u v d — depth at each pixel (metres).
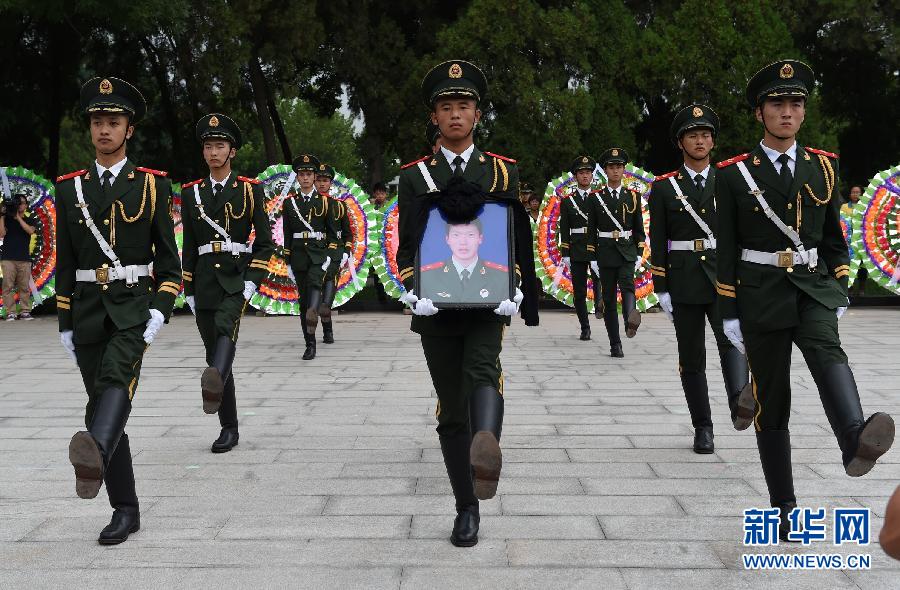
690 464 5.28
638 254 9.97
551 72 18.27
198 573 3.64
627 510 4.41
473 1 18.34
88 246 4.27
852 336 11.46
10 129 19.02
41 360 9.94
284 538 4.05
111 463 4.09
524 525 4.20
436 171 4.05
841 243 4.10
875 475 4.95
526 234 4.02
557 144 17.83
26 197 14.43
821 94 22.94
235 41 17.02
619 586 3.48
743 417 4.45
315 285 10.08
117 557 3.83
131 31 15.12
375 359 9.87
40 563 3.77
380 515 4.38
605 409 6.94
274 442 5.95
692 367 5.76
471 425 3.67
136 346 4.21
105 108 4.29
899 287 14.09
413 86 19.11
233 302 6.09
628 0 20.73
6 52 17.86
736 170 4.14
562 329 12.73
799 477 4.93
